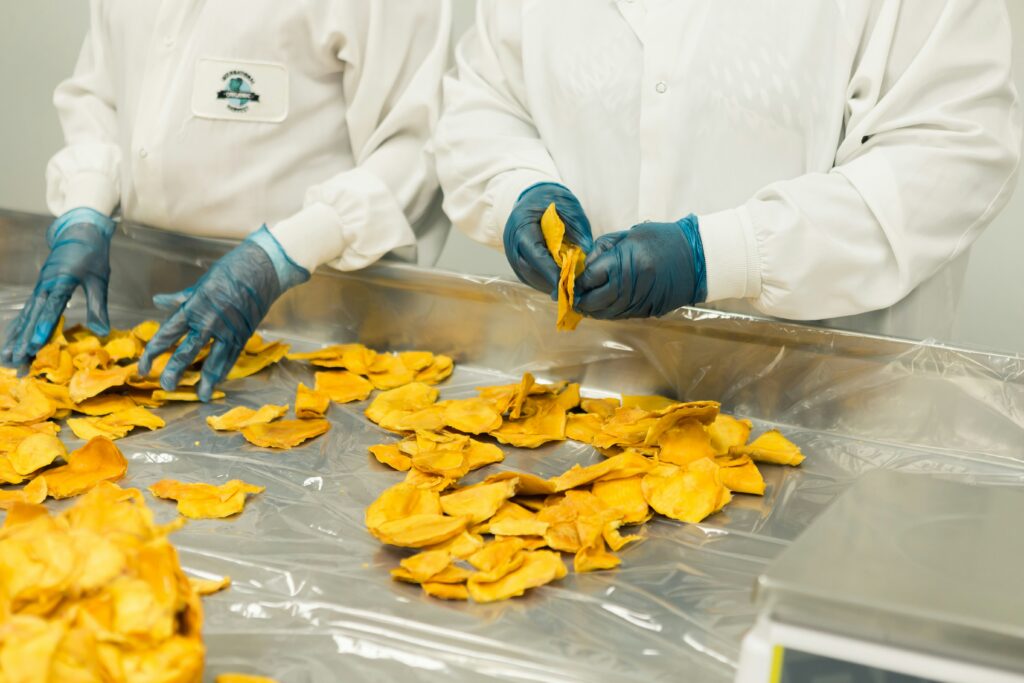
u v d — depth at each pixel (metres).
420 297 1.21
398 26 1.37
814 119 1.12
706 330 1.07
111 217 1.45
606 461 0.86
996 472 0.95
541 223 1.00
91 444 0.88
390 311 1.23
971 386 0.98
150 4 1.37
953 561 0.47
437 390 1.12
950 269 1.20
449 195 1.25
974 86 1.05
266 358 1.20
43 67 2.56
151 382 1.11
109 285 1.39
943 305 1.21
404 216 1.34
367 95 1.37
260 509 0.81
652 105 1.13
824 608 0.44
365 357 1.18
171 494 0.82
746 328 1.05
